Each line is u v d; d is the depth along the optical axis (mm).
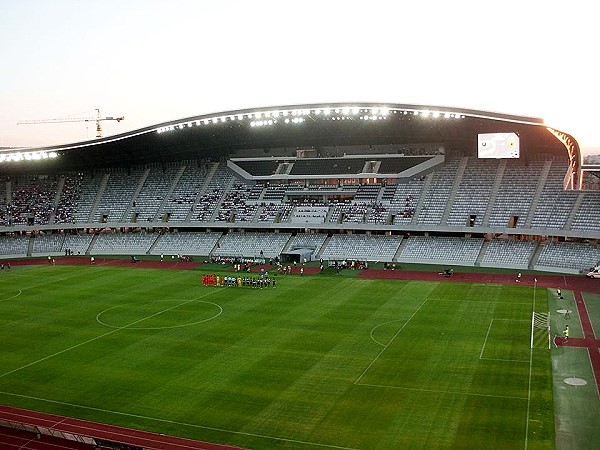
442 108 81438
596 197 90125
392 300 68625
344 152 115750
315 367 46688
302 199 111000
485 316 60500
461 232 95375
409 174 105812
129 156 120625
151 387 43750
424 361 47281
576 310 62875
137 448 34188
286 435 35656
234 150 123000
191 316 63438
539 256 87750
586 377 43344
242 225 109500
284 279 83375
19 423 37531
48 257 108938
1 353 52844
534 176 97750
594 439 34000
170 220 114812
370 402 39844
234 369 46875
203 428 36969
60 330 59625
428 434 35094
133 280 85562
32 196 125562
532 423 36125
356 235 103125
